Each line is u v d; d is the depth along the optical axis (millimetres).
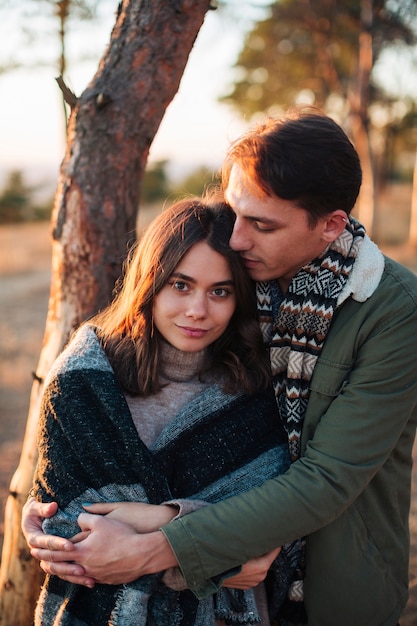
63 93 1975
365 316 1552
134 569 1424
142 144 2000
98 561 1418
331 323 1582
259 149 1425
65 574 1458
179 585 1491
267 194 1439
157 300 1579
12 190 24875
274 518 1440
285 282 1682
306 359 1583
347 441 1499
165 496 1507
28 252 14484
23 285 10836
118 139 1959
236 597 1615
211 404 1609
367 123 11898
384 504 1688
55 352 2055
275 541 1450
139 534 1434
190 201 1619
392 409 1531
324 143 1435
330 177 1444
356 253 1561
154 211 18219
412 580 2873
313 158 1422
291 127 1435
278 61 14141
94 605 1521
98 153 1961
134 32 1911
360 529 1649
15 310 8906
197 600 1559
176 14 1906
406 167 32781
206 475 1557
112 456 1513
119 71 1932
